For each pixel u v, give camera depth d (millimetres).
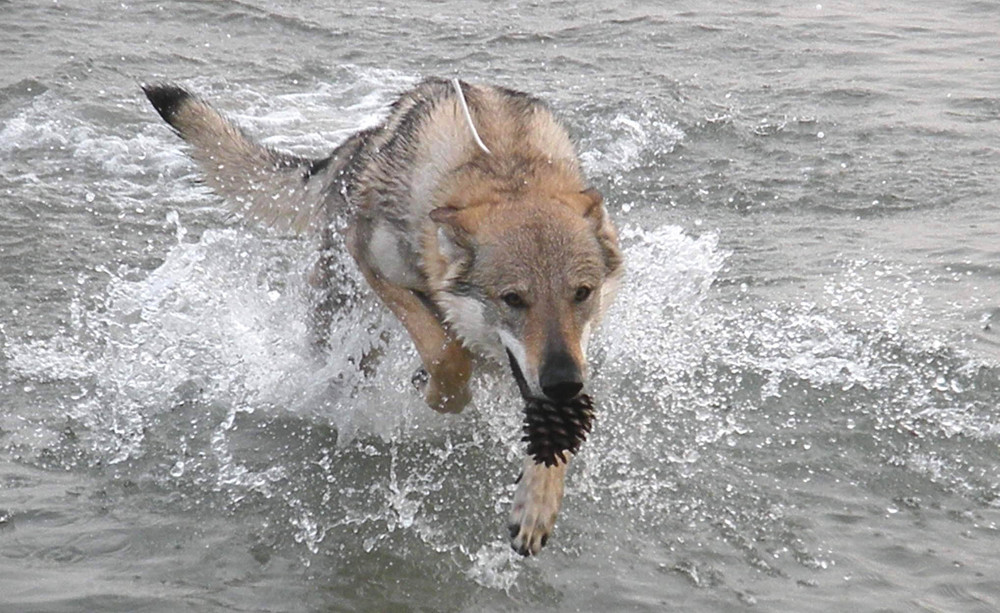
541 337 12828
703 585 12977
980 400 16531
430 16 37375
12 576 12664
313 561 13391
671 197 24109
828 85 30703
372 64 32469
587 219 13828
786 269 20656
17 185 23734
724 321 18750
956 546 13602
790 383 17062
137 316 18703
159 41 33656
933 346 17734
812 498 14586
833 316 18812
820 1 39406
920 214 23031
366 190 15609
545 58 33062
